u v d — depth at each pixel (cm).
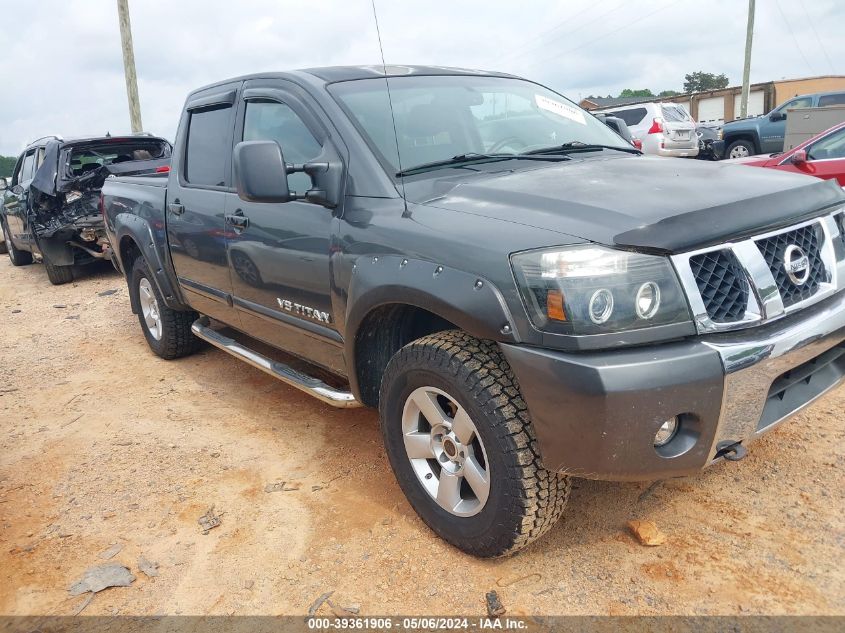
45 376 517
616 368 205
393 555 266
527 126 358
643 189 250
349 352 292
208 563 271
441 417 256
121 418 422
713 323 216
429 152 310
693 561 250
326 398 320
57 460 370
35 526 306
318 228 304
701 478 301
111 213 538
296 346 354
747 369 215
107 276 933
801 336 228
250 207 353
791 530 262
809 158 782
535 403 219
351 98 321
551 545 264
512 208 246
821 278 255
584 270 210
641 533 261
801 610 223
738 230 227
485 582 247
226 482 333
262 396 440
